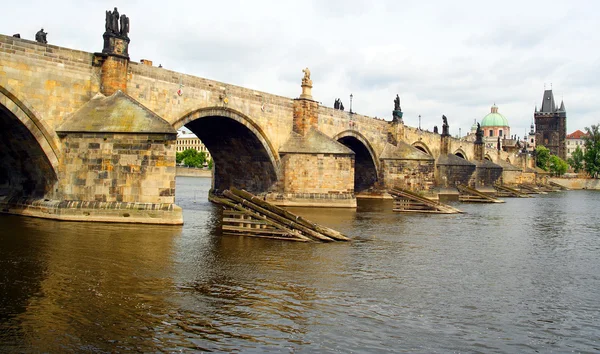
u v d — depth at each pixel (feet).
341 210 221.05
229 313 64.49
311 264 95.76
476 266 101.55
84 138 139.64
